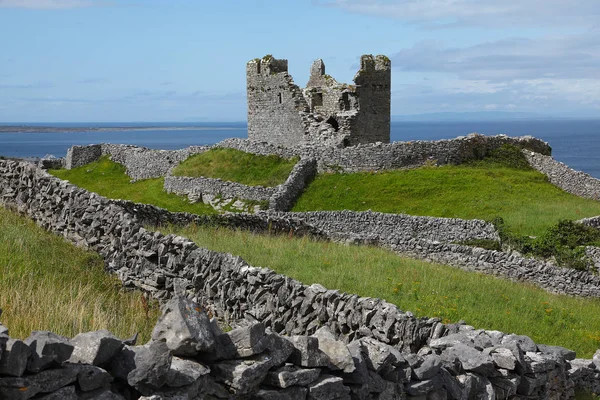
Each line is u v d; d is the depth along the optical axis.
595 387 13.27
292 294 13.19
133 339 7.30
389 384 8.53
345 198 42.53
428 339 11.34
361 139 54.41
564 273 26.20
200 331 6.91
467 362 9.84
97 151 61.84
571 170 46.28
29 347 5.94
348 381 8.10
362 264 21.61
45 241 17.06
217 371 7.11
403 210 39.88
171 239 15.69
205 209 43.66
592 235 31.61
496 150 49.28
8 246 15.31
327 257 21.69
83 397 6.23
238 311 14.05
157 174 54.06
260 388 7.34
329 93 55.62
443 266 25.70
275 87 55.66
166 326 6.93
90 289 14.18
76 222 17.81
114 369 6.57
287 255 21.38
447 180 43.56
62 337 6.56
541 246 30.91
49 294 11.98
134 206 22.94
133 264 15.92
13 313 10.69
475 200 40.50
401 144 46.28
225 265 14.55
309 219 34.09
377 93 55.22
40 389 5.91
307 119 53.62
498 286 23.00
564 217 37.28
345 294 12.77
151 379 6.36
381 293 18.39
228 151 50.28
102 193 50.41
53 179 19.38
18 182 20.47
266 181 45.03
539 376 10.94
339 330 12.38
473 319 17.97
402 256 26.81
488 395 9.81
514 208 39.22
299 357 7.65
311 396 7.57
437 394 9.09
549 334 18.61
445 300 19.05
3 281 12.44
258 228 26.92
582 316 21.53
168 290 15.23
